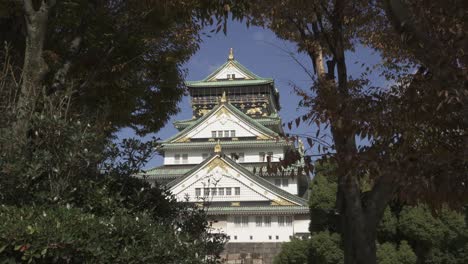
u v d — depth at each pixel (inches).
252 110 2564.0
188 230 296.4
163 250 205.9
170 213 293.0
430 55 153.6
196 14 284.0
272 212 1919.3
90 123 271.4
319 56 308.8
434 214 168.9
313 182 781.9
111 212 225.9
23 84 252.1
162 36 357.1
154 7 277.9
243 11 249.0
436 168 162.4
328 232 730.2
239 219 1969.7
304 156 194.9
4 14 303.6
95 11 316.5
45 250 171.2
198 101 2605.8
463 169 159.8
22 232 172.1
